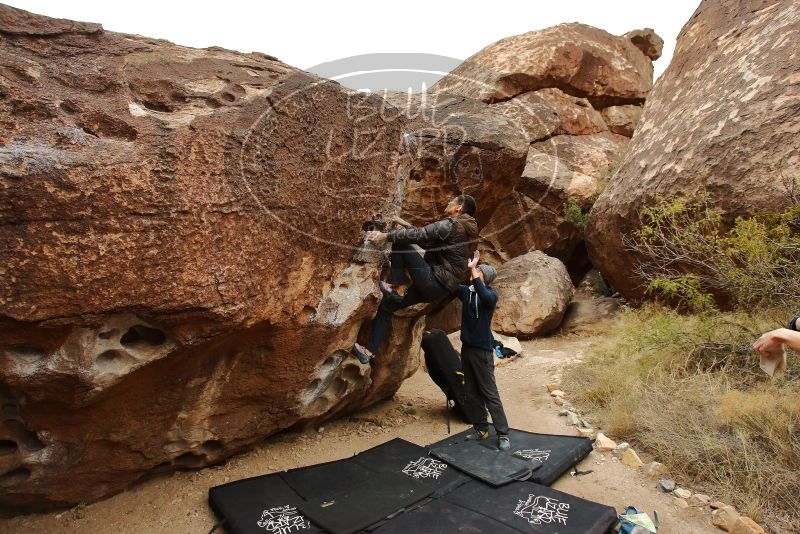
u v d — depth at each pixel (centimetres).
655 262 638
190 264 251
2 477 272
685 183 613
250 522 286
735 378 446
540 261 833
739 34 726
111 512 306
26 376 235
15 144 225
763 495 313
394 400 505
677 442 369
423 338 466
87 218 224
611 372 494
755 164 550
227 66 320
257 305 283
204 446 345
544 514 293
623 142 1189
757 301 500
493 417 384
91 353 242
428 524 285
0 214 204
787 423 351
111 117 256
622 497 330
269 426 371
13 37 265
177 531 294
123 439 295
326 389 396
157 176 243
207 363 298
